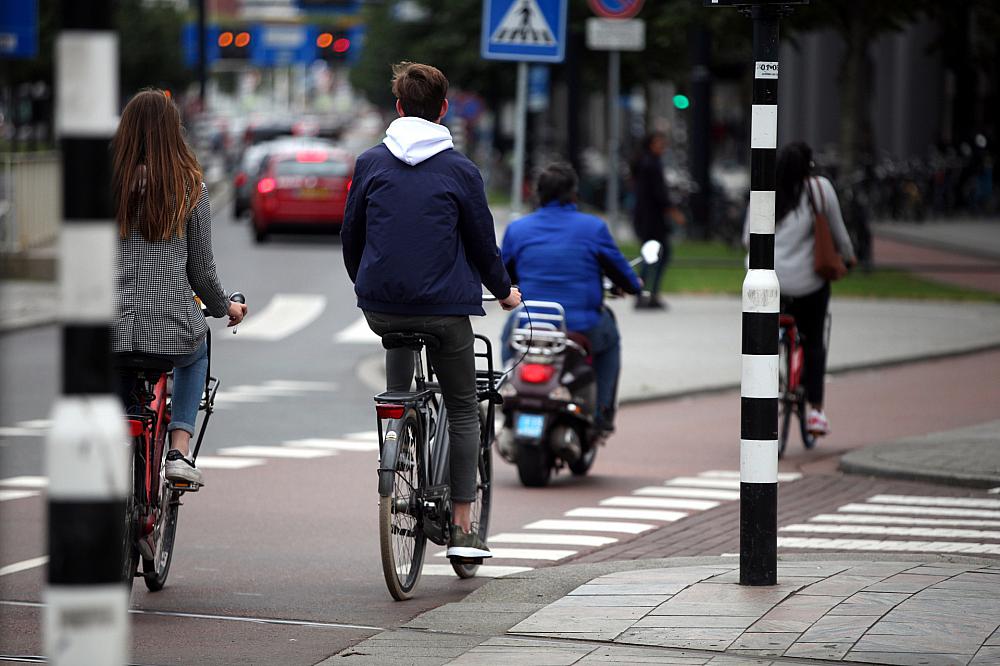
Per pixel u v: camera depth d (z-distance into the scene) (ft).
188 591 65.46
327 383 138.10
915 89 416.26
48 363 146.82
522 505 87.30
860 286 218.79
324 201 295.28
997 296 208.64
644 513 84.99
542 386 91.81
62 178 30.27
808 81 498.28
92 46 30.19
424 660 52.54
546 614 57.31
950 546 75.41
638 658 51.34
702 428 117.39
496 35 122.42
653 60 388.37
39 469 94.68
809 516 84.07
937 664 49.88
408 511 63.77
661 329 175.32
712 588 60.13
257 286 222.28
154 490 61.31
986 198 378.12
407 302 62.95
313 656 54.70
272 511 84.02
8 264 232.53
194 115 641.81
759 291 60.03
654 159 195.31
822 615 55.52
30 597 63.46
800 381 106.42
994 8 280.51
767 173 60.08
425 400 66.13
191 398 63.46
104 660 30.42
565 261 94.48
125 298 60.08
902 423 118.62
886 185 360.89
